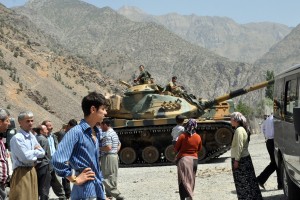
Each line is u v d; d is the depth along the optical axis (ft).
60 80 337.52
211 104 78.33
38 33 611.88
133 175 60.23
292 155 31.60
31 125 28.60
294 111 22.13
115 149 39.45
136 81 81.61
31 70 318.24
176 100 77.36
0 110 27.73
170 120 74.84
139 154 78.28
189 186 34.09
